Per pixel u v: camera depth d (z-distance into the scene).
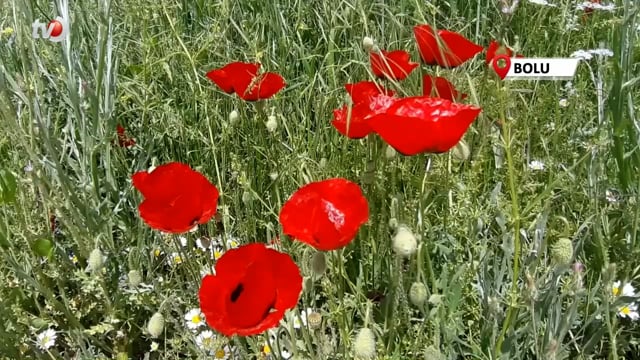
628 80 0.64
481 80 0.80
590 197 0.64
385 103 0.52
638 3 0.68
